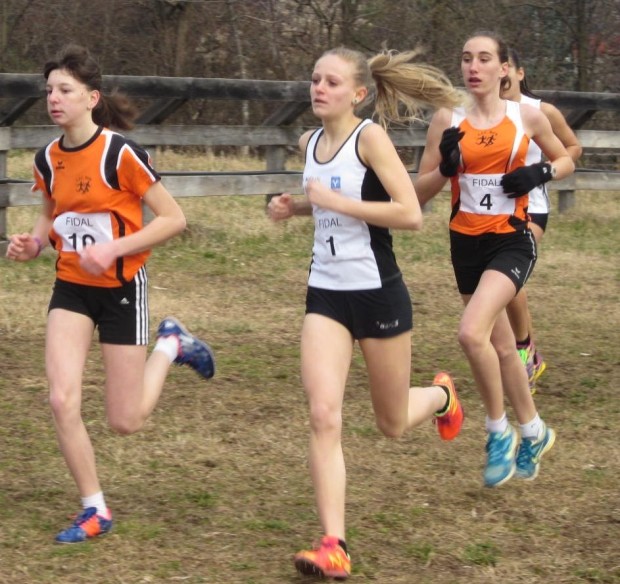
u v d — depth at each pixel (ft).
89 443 25.41
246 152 98.32
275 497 28.94
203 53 112.37
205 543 25.76
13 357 41.11
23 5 110.93
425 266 61.87
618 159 102.63
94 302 25.30
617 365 44.34
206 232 64.54
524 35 116.78
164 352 27.99
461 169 31.04
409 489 29.78
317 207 24.81
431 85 26.53
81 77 24.53
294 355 43.60
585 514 28.35
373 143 24.06
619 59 117.60
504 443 29.63
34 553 24.76
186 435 33.47
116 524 26.43
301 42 111.86
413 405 27.27
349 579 24.04
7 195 56.13
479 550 25.85
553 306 54.65
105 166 24.75
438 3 110.52
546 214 40.09
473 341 28.48
